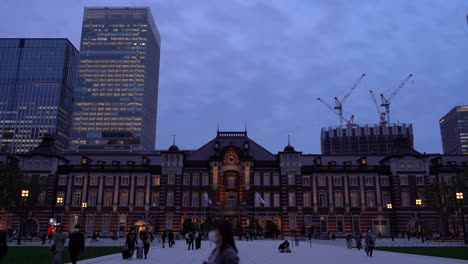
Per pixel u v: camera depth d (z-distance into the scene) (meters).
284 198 90.62
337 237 89.56
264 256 37.44
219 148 96.25
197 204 91.06
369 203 92.00
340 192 92.62
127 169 92.75
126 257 32.75
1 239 23.48
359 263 30.36
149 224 81.75
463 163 93.25
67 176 92.62
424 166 91.75
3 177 72.50
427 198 85.75
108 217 90.31
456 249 47.19
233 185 92.69
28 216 84.50
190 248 47.47
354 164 96.81
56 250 19.52
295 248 51.12
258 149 98.56
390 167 93.44
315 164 94.62
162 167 92.69
